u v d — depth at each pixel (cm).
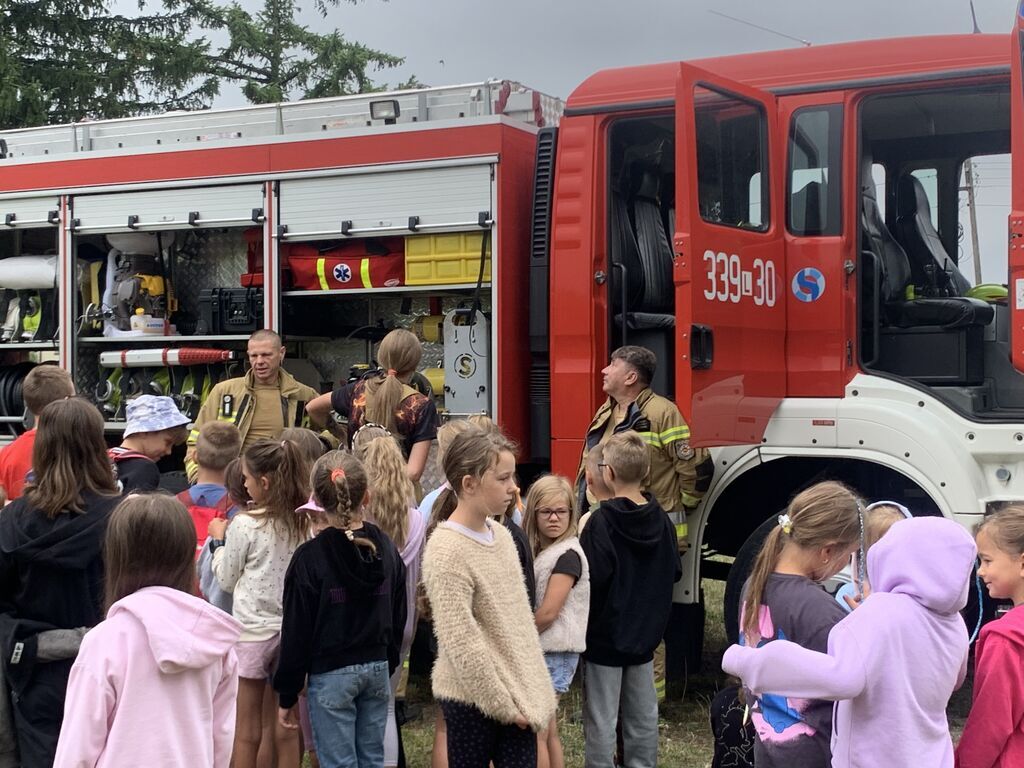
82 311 761
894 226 579
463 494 363
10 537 357
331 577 379
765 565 319
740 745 355
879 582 294
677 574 471
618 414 543
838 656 280
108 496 371
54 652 353
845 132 543
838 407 535
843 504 311
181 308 759
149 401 496
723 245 512
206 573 442
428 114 663
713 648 718
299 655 378
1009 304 482
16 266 775
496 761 368
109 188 733
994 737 291
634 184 605
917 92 530
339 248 668
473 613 357
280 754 428
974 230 562
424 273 641
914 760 278
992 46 519
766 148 547
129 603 286
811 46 565
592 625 446
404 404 546
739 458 550
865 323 556
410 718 580
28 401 488
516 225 621
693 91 499
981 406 539
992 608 512
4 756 364
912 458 519
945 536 287
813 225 550
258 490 422
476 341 619
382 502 439
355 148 650
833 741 291
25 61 2050
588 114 577
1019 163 479
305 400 667
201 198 705
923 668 281
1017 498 503
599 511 451
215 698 297
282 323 687
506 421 610
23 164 766
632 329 591
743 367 525
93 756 274
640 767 459
